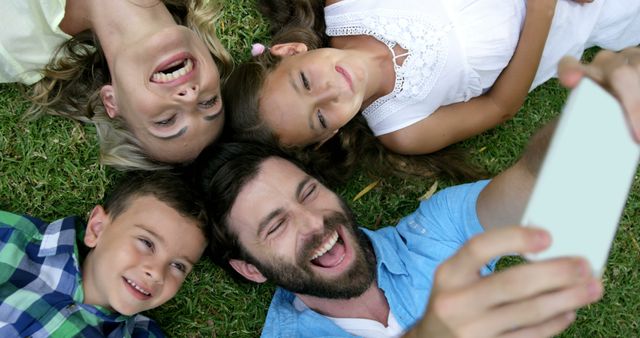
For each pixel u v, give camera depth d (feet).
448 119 2.85
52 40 2.61
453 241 2.52
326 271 2.42
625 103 1.13
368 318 2.56
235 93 2.64
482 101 2.89
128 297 2.43
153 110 2.27
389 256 2.57
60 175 2.80
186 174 2.62
